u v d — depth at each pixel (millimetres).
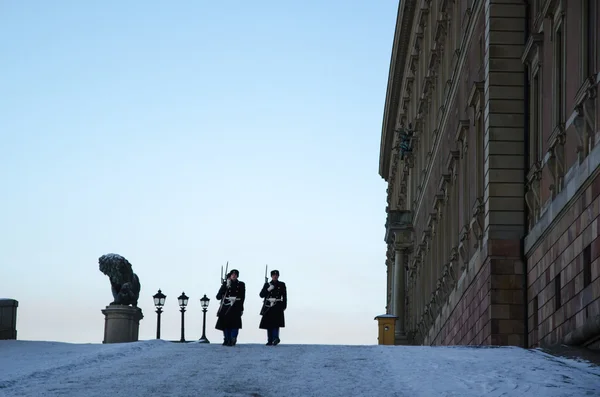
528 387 22125
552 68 34375
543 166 35688
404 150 77188
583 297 29594
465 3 48219
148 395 21188
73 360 27656
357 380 23156
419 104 69875
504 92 39500
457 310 48688
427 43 67250
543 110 36156
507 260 38688
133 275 49906
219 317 33625
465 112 47375
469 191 45781
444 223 55031
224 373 24484
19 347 33156
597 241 28094
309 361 26688
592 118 28969
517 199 39062
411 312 76812
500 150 39281
